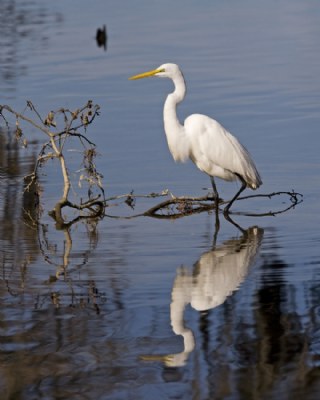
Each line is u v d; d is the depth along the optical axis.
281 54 27.05
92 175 14.70
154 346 8.88
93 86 23.44
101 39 30.02
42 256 11.96
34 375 8.35
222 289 10.41
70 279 10.95
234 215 13.87
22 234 13.07
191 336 9.09
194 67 25.66
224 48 28.39
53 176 16.19
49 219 13.85
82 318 9.65
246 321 9.41
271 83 23.14
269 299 10.02
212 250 12.02
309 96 21.48
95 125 19.59
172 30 32.19
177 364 8.49
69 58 27.58
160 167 16.52
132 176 16.03
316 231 12.77
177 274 11.01
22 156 17.52
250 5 37.53
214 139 13.98
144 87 23.17
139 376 8.27
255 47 28.38
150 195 14.22
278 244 12.20
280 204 14.31
